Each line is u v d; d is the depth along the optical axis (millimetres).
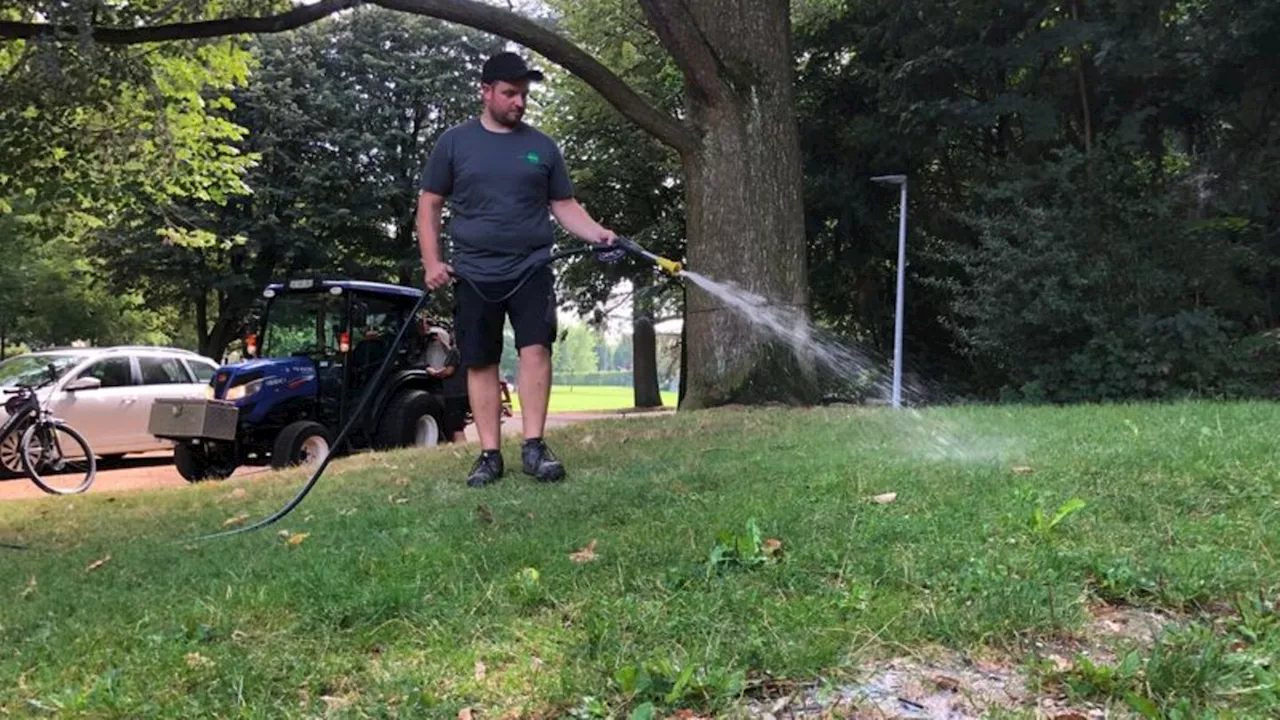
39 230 12703
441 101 28766
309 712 2160
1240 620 2375
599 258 4926
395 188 27688
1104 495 3586
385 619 2703
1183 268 11047
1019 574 2707
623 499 4090
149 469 13086
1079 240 10977
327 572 3154
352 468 6609
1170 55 11727
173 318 33500
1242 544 2914
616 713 2064
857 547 3029
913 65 13656
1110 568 2695
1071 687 2037
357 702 2197
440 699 2172
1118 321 10836
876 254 17047
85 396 12492
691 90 10398
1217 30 11102
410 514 4230
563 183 4969
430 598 2834
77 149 12102
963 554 2893
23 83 10281
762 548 3029
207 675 2371
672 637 2396
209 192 14617
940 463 4512
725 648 2289
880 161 15656
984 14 13289
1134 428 5453
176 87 13156
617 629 2461
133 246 25312
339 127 27359
